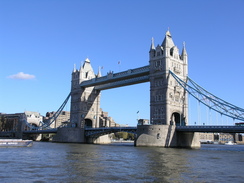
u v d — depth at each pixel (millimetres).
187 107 105125
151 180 28906
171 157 52906
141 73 110938
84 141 134500
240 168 38750
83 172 33250
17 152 60281
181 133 96125
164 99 98375
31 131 172500
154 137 91688
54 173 32281
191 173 33500
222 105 87812
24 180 28078
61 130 138250
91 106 143875
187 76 106625
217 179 30031
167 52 101750
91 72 146500
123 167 37875
